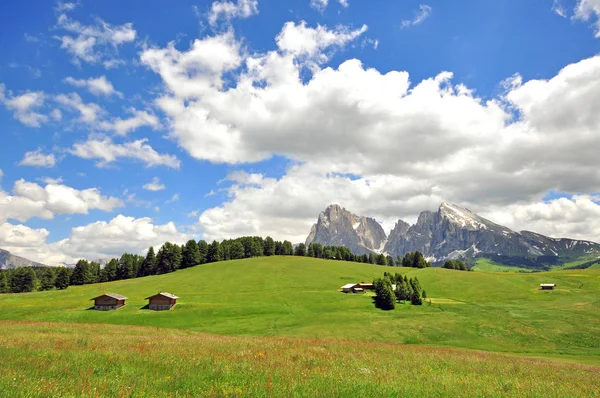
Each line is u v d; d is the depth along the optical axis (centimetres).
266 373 1590
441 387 1591
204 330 7494
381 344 3969
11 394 1065
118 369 1559
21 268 17600
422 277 16388
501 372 2331
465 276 16425
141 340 2875
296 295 12512
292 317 9062
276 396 1210
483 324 8181
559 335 7300
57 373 1417
